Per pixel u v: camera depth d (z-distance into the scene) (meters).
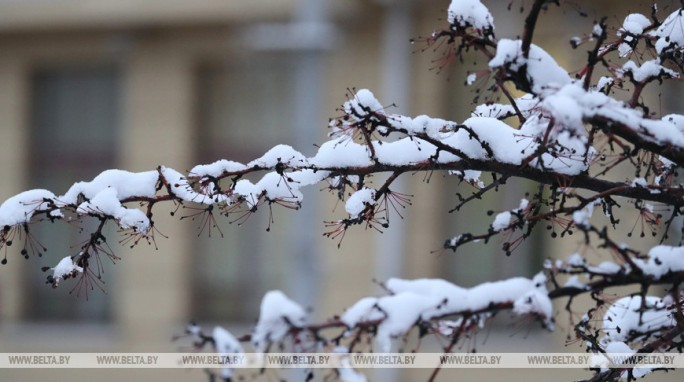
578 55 8.97
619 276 2.77
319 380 6.67
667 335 3.00
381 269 10.98
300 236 8.83
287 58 10.37
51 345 12.99
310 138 8.70
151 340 12.65
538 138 2.79
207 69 12.83
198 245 12.72
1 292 13.34
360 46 11.34
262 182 3.08
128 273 12.80
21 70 13.44
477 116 3.45
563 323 9.29
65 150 13.42
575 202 5.18
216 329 2.59
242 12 12.00
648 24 3.41
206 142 12.73
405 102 10.80
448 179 11.05
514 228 3.04
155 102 12.82
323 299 11.24
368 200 3.09
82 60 13.29
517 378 10.45
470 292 2.71
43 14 12.85
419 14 10.89
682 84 8.13
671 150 2.79
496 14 9.45
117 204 2.99
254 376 2.66
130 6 12.55
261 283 12.45
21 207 2.99
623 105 2.79
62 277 3.03
